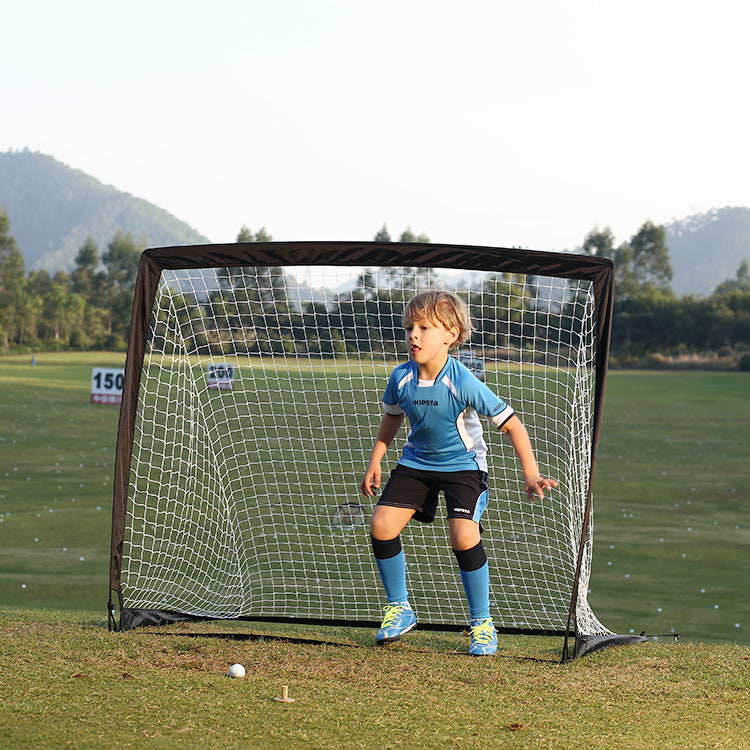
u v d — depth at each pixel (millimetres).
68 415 19656
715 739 2314
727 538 8188
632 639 3580
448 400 3289
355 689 2703
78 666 2867
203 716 2393
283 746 2178
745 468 13414
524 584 5070
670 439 17734
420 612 4211
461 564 3309
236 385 8414
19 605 5184
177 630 3541
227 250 3635
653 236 93125
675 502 10359
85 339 78875
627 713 2521
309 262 3615
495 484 7602
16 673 2756
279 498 7102
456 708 2531
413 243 3516
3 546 7082
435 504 3498
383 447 3592
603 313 3340
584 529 3223
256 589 4754
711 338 67500
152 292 3688
